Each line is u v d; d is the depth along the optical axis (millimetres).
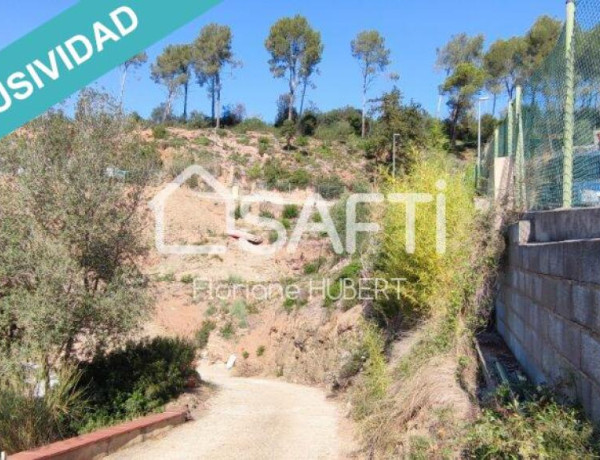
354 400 11461
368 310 15312
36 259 9922
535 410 4633
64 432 9023
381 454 7387
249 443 9352
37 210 10312
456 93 49625
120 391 10922
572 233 5180
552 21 55594
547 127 6625
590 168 5105
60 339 9742
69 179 10406
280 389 17734
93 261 10648
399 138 36781
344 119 66125
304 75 68375
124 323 10562
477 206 11469
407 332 11469
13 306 9664
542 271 6102
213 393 14883
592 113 5055
